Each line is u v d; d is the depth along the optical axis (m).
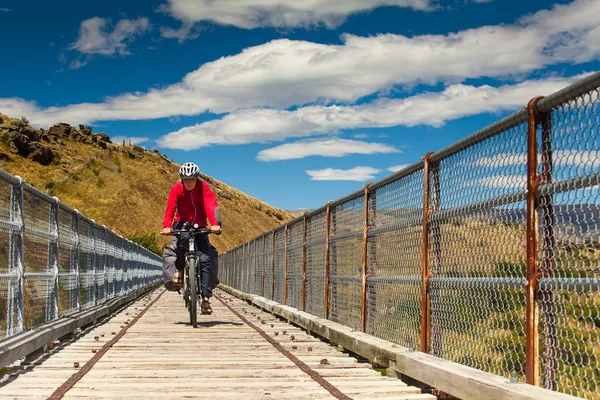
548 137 4.16
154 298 22.92
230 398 5.13
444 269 5.84
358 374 6.45
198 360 7.12
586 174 3.69
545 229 4.17
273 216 172.75
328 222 10.38
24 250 7.09
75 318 9.48
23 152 120.69
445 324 5.82
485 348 5.01
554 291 4.02
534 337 4.21
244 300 20.94
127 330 10.41
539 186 4.20
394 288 7.19
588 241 3.66
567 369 3.92
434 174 6.15
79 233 10.96
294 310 12.36
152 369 6.54
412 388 5.66
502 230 4.73
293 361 7.09
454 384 4.92
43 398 4.96
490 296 4.94
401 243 7.00
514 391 4.06
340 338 8.37
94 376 6.08
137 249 24.28
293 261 13.48
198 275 10.98
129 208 114.56
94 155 131.12
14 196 6.68
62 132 138.88
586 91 3.67
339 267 9.72
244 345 8.61
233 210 151.50
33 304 7.66
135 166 128.25
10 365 6.54
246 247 22.56
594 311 3.61
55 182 114.12
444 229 5.84
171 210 10.54
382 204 7.71
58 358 7.21
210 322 12.23
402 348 6.55
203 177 157.25
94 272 12.79
